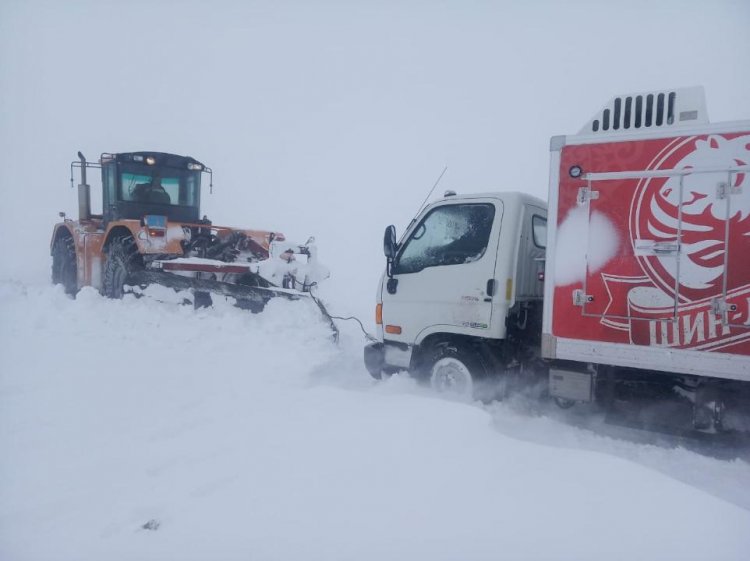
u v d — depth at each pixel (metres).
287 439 3.88
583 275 4.39
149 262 8.38
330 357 6.29
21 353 6.23
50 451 3.78
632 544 2.65
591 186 4.35
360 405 4.51
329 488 3.18
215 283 7.95
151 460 3.64
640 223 4.18
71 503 3.12
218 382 5.39
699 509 2.94
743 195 3.85
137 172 9.72
